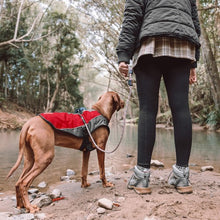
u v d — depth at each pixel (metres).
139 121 1.78
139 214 1.32
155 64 1.75
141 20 1.74
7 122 13.48
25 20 22.09
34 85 28.56
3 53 20.36
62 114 1.93
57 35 24.19
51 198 1.77
